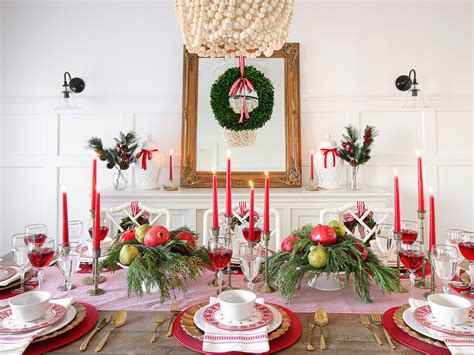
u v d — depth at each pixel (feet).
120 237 4.66
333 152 9.50
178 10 3.90
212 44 4.07
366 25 10.56
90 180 10.61
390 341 3.08
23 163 10.58
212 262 4.09
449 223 10.52
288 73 10.33
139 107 10.60
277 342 3.08
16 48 10.60
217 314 3.37
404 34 10.53
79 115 10.60
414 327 3.21
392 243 5.09
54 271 4.98
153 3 10.63
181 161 10.18
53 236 10.61
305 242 4.21
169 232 4.77
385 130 10.50
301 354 2.94
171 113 10.62
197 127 10.26
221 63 10.31
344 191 9.32
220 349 2.82
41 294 3.44
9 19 10.59
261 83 9.91
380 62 10.55
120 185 10.30
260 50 4.17
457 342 2.90
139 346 3.04
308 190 9.40
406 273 4.86
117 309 3.79
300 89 10.51
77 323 3.33
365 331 3.31
